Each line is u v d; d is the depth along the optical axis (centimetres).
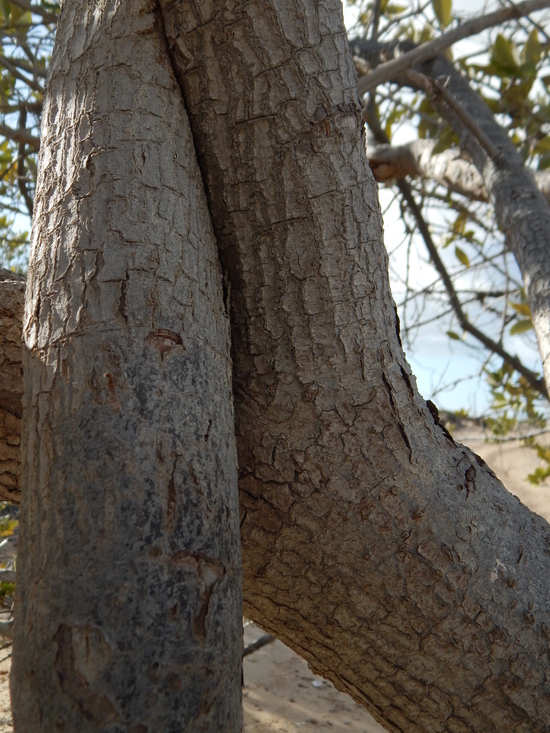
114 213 39
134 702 31
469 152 105
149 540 33
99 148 40
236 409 45
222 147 43
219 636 34
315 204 42
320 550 45
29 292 40
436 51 89
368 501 44
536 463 256
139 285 38
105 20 42
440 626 45
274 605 49
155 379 36
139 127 41
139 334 37
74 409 35
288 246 43
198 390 37
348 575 45
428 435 46
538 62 105
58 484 34
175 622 32
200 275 41
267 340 44
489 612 45
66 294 38
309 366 44
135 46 42
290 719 116
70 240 39
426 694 47
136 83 41
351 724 116
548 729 46
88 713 30
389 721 50
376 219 44
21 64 117
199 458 36
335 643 48
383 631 46
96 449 34
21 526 35
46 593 32
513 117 121
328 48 42
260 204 43
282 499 45
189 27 41
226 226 44
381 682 48
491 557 46
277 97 42
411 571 44
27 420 37
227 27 41
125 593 32
